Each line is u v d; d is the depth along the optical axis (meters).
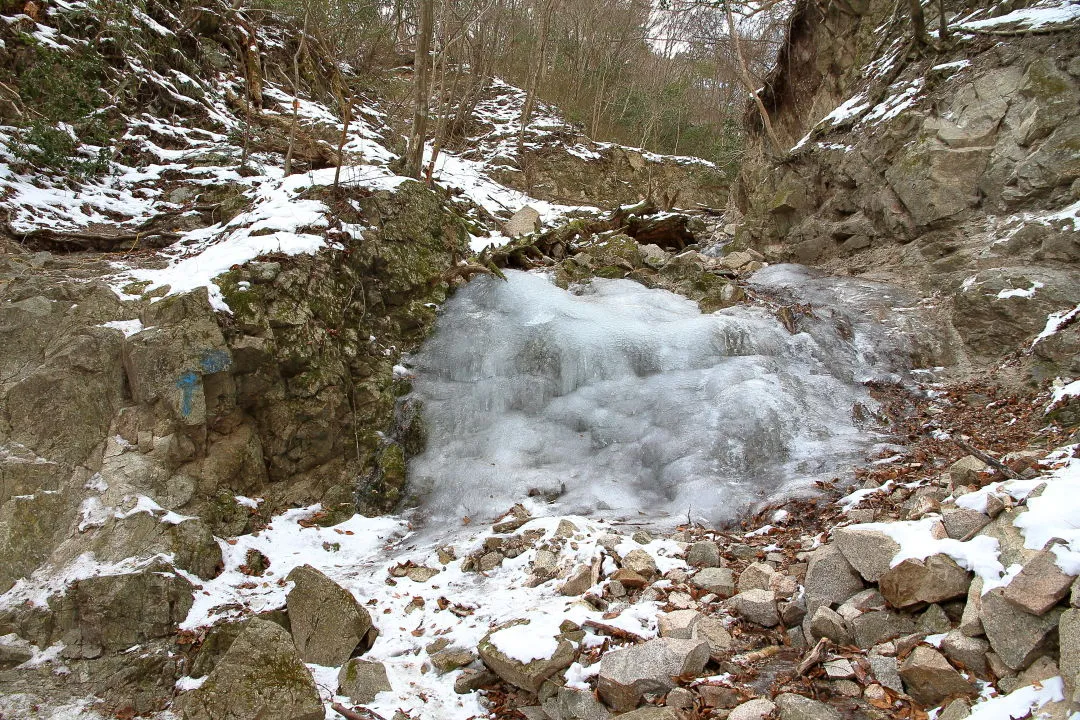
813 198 10.42
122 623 4.07
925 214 8.12
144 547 4.38
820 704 2.89
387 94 16.92
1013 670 2.78
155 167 9.23
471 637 3.90
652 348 6.91
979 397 6.01
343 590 4.03
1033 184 7.22
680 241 11.86
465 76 18.84
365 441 6.11
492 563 4.57
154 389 4.88
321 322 6.12
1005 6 9.02
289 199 7.11
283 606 4.32
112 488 4.61
